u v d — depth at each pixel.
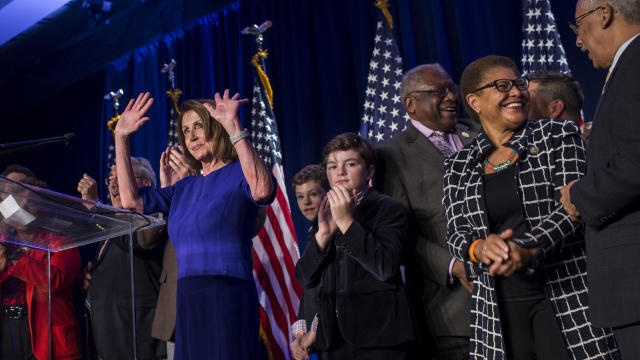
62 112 7.23
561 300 1.65
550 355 1.65
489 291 1.74
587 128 2.39
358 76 4.54
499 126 1.89
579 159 1.71
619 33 1.58
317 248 2.14
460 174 1.95
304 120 4.73
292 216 4.61
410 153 2.40
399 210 2.15
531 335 1.71
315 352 2.57
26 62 6.73
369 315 2.01
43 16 6.06
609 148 1.44
